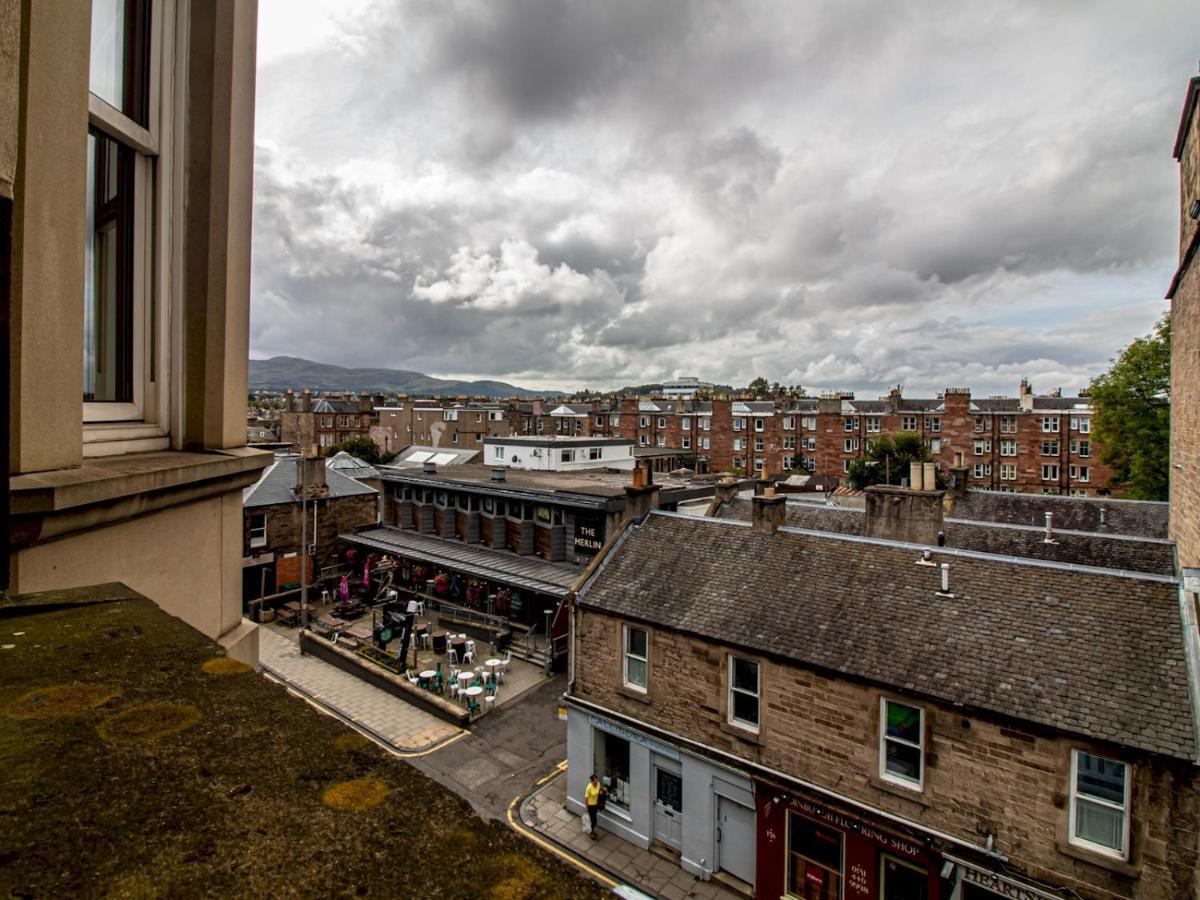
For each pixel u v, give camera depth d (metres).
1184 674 8.86
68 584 2.62
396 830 1.32
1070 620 10.16
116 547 2.93
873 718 10.37
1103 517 20.05
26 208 2.20
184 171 3.62
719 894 11.96
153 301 3.56
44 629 2.04
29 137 2.20
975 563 11.79
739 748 11.84
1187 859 8.01
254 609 26.33
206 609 3.81
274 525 28.27
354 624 25.06
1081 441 54.31
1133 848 8.30
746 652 11.72
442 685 19.83
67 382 2.45
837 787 10.70
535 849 1.36
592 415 82.44
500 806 14.54
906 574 12.08
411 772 1.53
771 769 11.37
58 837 1.14
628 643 13.72
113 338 3.40
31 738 1.41
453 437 74.00
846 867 10.62
